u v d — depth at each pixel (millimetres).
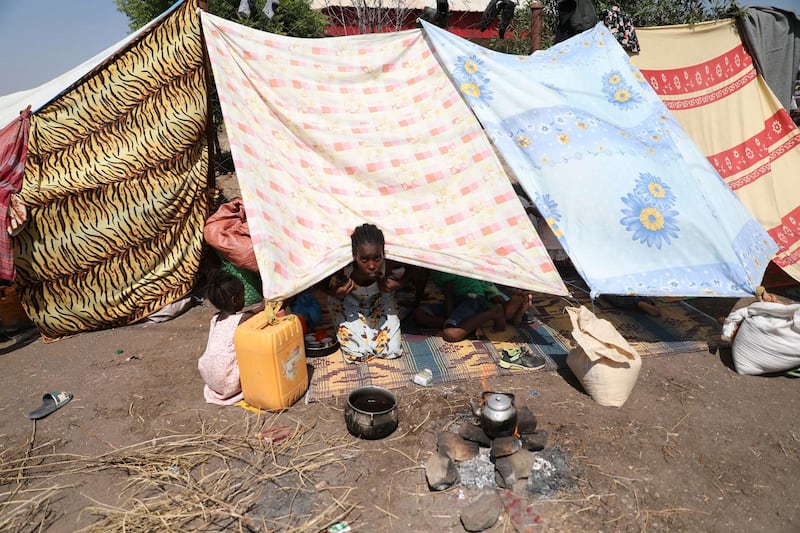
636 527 2750
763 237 4941
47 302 4918
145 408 3846
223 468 3203
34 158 4711
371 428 3363
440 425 3570
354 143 4801
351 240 3986
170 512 2869
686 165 4875
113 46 5250
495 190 4547
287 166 4508
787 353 3896
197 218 5469
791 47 6641
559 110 4855
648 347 4566
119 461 3293
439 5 7594
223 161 11461
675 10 8703
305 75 4945
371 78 5145
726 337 4293
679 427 3531
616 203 4367
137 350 4781
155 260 5285
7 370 4492
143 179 5086
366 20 11383
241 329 3592
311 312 4941
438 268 4133
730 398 3840
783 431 3480
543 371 4230
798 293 5641
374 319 4297
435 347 4609
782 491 2990
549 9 9570
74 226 4891
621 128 4977
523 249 4305
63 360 4637
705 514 2836
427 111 5016
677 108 6559
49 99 4734
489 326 4980
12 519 2879
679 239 4348
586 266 4152
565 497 2934
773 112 6422
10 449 3455
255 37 4836
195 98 5117
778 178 6250
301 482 3068
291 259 3949
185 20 4805
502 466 2979
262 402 3727
